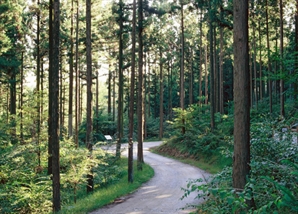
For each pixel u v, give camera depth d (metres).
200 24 31.36
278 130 7.73
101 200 12.62
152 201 12.12
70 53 25.19
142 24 18.91
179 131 30.81
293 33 30.70
